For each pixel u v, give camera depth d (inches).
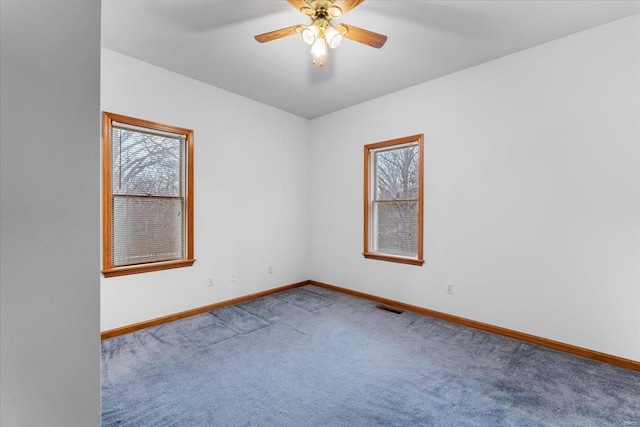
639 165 87.7
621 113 90.3
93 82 27.3
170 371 86.3
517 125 109.0
